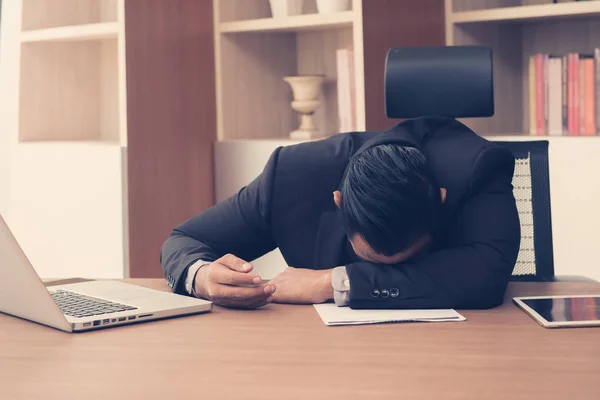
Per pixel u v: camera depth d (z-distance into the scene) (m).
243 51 3.42
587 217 2.86
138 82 2.97
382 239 1.30
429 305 1.33
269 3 3.54
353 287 1.33
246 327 1.23
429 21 3.18
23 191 3.11
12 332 1.21
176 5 3.13
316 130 3.31
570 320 1.20
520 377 0.93
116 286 1.53
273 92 3.54
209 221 1.70
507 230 1.43
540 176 1.85
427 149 1.53
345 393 0.88
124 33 2.90
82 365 1.02
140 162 2.98
